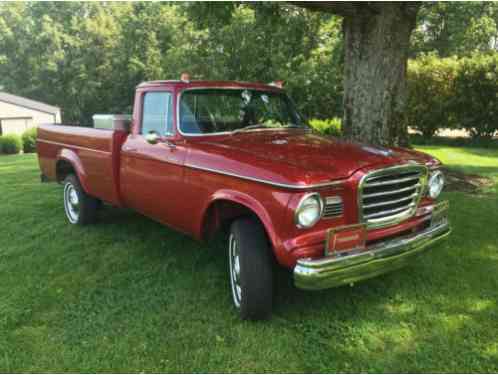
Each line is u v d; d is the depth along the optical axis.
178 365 2.95
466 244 4.89
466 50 28.48
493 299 3.73
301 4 6.93
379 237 3.36
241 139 4.11
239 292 3.54
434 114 17.27
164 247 5.06
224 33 21.52
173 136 4.18
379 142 7.17
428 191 3.80
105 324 3.45
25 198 7.84
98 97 46.59
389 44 6.93
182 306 3.71
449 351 3.05
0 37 49.00
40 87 47.75
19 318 3.56
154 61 40.62
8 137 25.05
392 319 3.46
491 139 16.84
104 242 5.28
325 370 2.89
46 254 4.95
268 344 3.16
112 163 4.97
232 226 3.47
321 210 3.02
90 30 45.56
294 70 20.36
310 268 2.87
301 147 3.72
